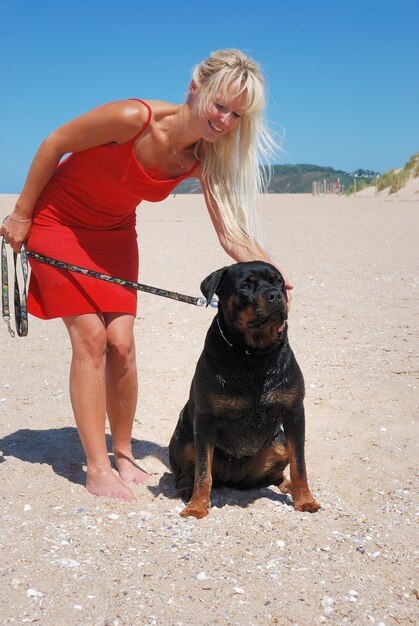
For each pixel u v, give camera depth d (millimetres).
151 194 4617
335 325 8461
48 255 4586
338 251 14117
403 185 41375
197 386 4414
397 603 3324
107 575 3477
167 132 4492
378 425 5848
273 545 3854
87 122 4371
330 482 4918
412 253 13578
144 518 4195
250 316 4133
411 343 7766
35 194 4605
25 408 6203
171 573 3506
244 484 5012
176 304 9484
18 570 3496
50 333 8461
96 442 4637
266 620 3152
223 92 4324
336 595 3350
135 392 4953
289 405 4406
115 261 4742
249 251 4852
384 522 4195
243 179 4812
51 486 4641
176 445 4863
